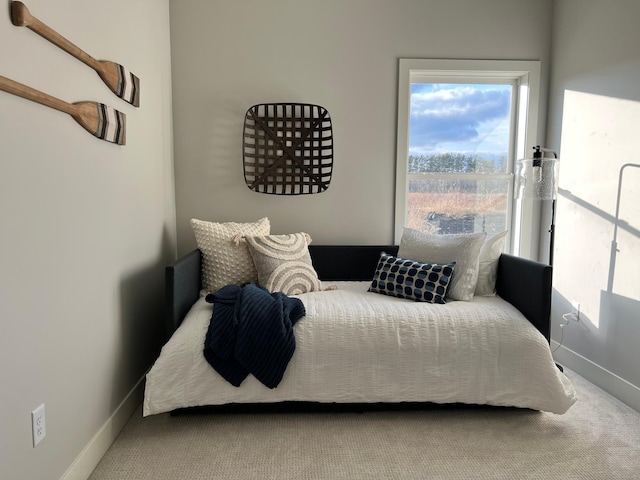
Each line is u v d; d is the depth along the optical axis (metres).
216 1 2.77
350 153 2.90
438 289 2.24
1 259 1.11
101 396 1.72
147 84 2.31
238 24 2.79
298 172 2.88
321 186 2.89
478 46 2.87
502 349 1.96
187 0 2.76
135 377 2.10
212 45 2.79
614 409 2.10
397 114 2.89
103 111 1.67
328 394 1.92
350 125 2.88
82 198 1.56
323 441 1.81
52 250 1.36
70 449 1.47
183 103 2.81
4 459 1.12
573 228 2.58
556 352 2.71
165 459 1.69
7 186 1.13
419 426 1.93
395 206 2.95
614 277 2.24
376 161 2.92
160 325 2.52
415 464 1.67
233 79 2.81
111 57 1.84
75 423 1.51
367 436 1.85
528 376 1.95
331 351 1.92
